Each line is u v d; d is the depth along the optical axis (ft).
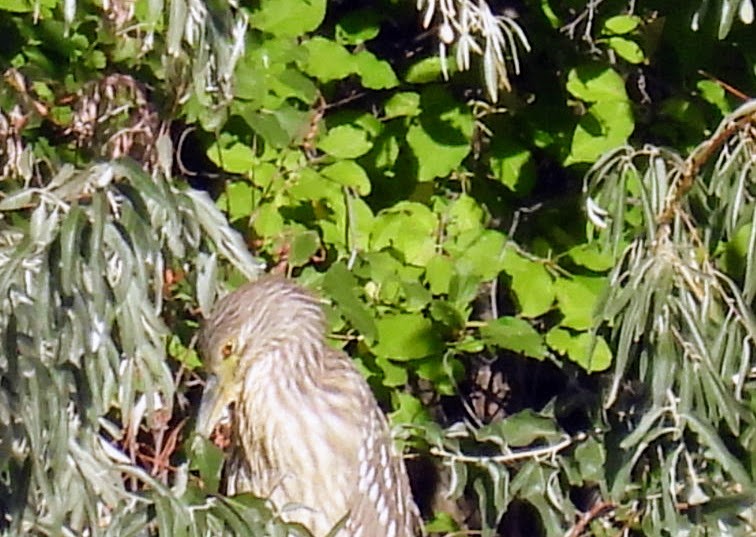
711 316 31.53
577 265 40.04
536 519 45.19
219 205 39.01
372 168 41.60
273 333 36.42
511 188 41.52
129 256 26.25
